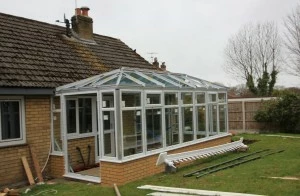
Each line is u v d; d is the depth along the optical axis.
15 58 12.63
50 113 12.73
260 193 9.04
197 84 15.77
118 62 18.38
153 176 11.80
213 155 15.12
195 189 9.76
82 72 14.81
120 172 10.67
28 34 14.92
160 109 12.77
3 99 11.21
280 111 25.06
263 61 44.53
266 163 13.30
